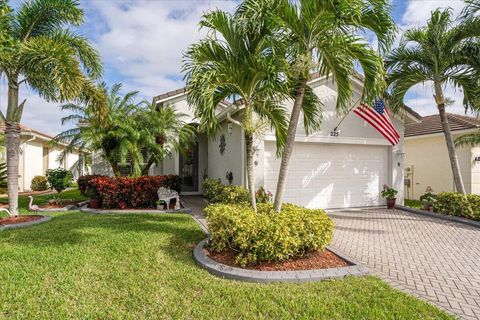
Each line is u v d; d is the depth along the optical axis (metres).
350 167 12.82
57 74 8.70
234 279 4.96
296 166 11.94
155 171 17.64
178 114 15.78
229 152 13.17
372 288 4.63
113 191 11.72
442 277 5.27
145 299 4.21
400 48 11.30
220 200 11.38
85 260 5.62
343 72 6.93
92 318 3.75
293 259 5.70
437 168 17.08
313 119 8.68
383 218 10.69
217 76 5.95
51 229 8.00
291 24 6.01
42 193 19.19
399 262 6.04
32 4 9.49
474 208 10.03
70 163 27.05
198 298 4.27
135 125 13.70
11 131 9.62
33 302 4.09
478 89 10.86
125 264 5.46
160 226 8.47
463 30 10.22
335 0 5.27
